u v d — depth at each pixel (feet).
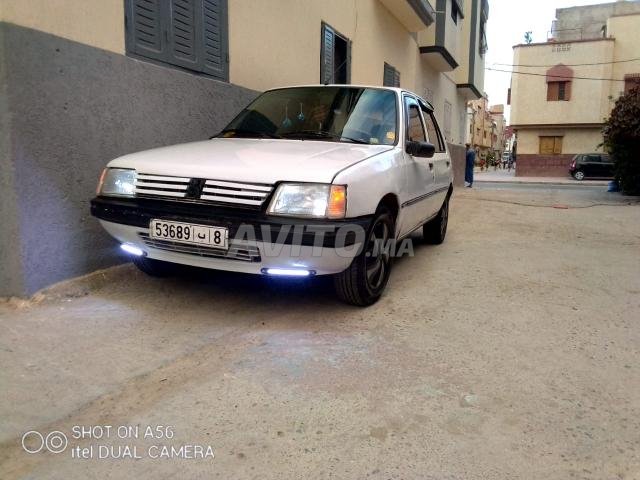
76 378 8.38
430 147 13.73
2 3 10.25
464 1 63.87
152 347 9.57
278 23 21.63
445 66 52.42
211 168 10.23
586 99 102.99
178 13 15.51
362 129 13.38
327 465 6.48
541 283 14.58
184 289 12.76
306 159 10.54
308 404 7.82
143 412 7.54
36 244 11.27
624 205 35.94
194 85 16.19
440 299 12.86
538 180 93.35
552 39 119.85
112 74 12.95
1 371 8.46
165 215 10.15
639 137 42.11
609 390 8.50
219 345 9.76
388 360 9.33
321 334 10.39
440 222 19.54
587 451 6.85
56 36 11.37
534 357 9.66
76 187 12.14
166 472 6.32
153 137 14.53
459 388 8.41
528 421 7.52
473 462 6.58
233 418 7.44
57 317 10.68
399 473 6.35
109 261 13.25
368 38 32.96
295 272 10.17
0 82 10.37
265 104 15.01
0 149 10.65
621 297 13.46
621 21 100.17
